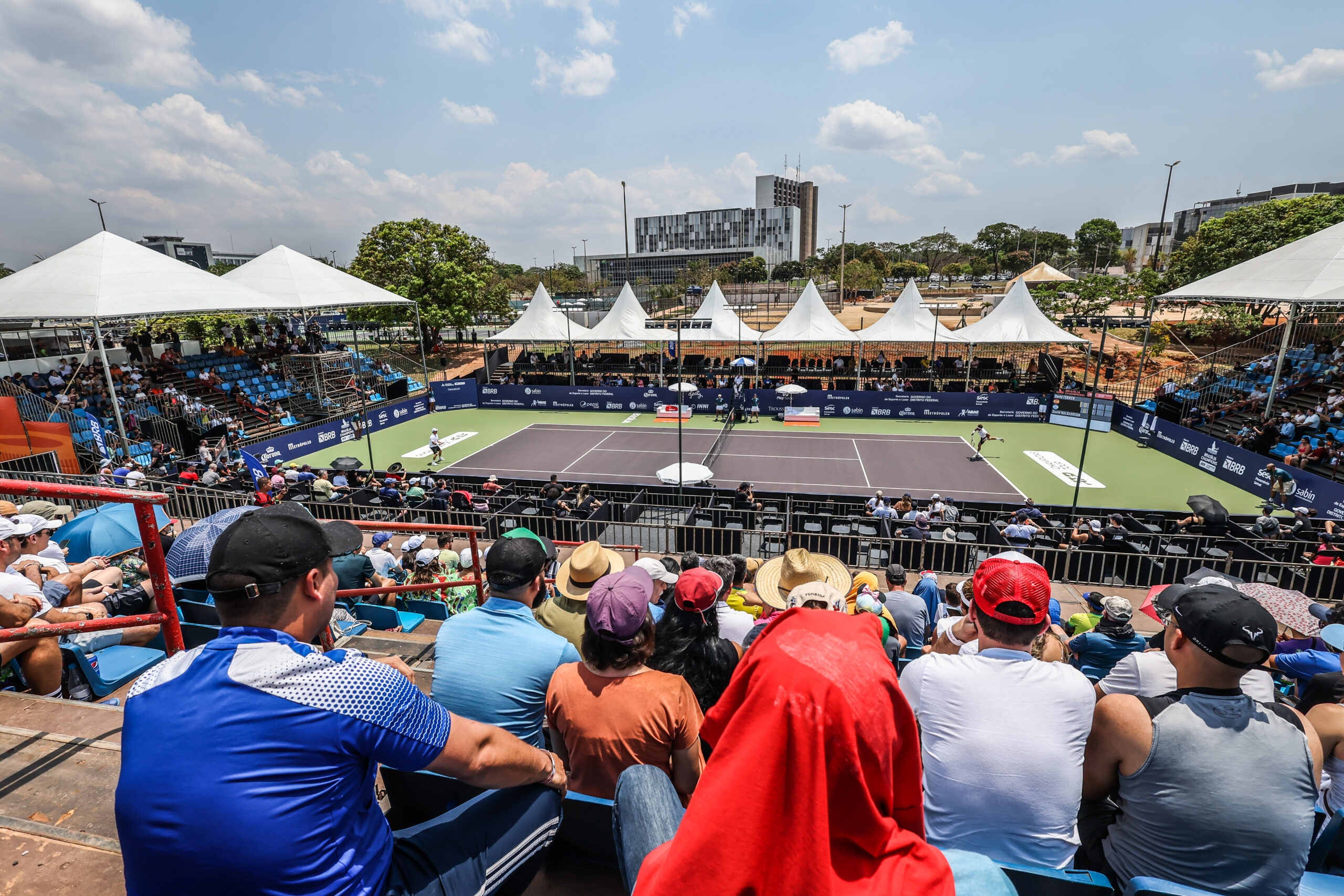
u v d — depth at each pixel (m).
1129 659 3.84
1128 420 33.41
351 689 1.67
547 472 28.88
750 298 113.88
